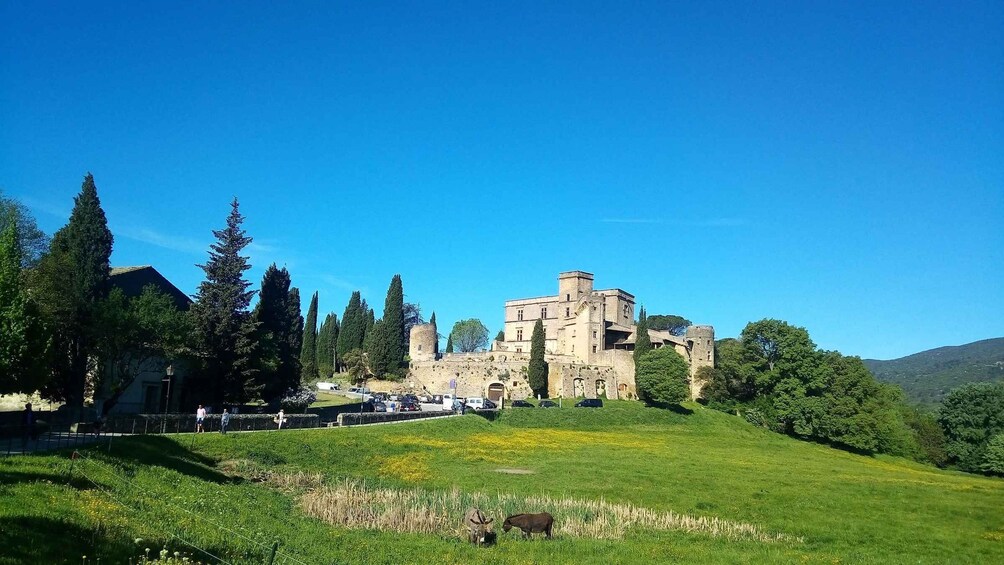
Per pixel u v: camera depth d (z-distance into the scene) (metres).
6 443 36.22
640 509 41.12
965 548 36.88
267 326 82.94
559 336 158.75
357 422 67.62
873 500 46.97
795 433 110.06
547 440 76.00
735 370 122.88
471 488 46.59
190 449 45.31
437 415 85.19
